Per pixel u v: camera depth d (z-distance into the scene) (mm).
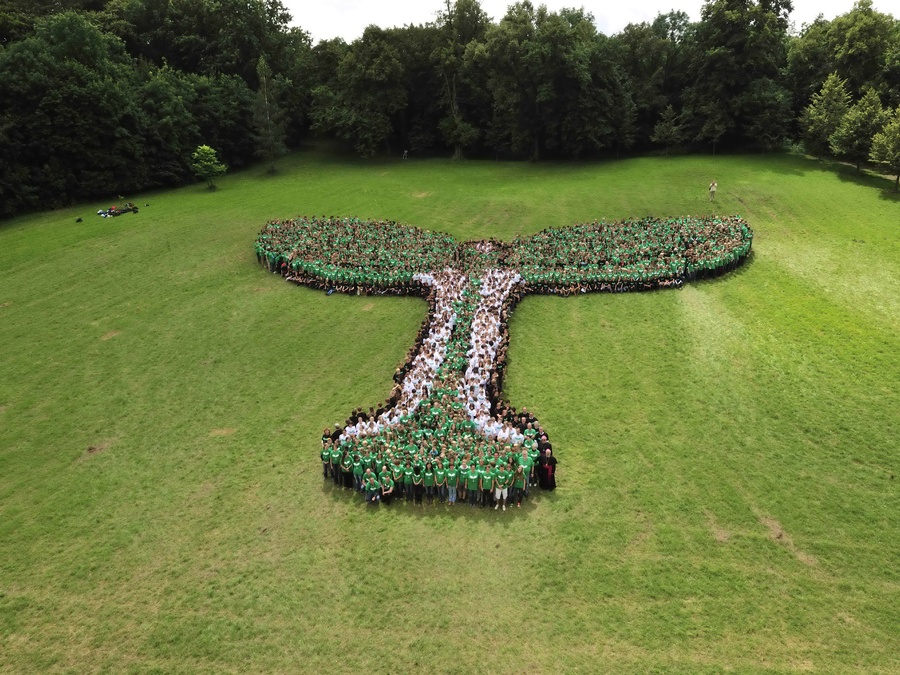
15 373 34656
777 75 85188
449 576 20344
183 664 17625
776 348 34844
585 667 17172
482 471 22969
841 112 73250
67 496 24844
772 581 19797
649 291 42781
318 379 33219
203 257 51688
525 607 19109
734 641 17781
